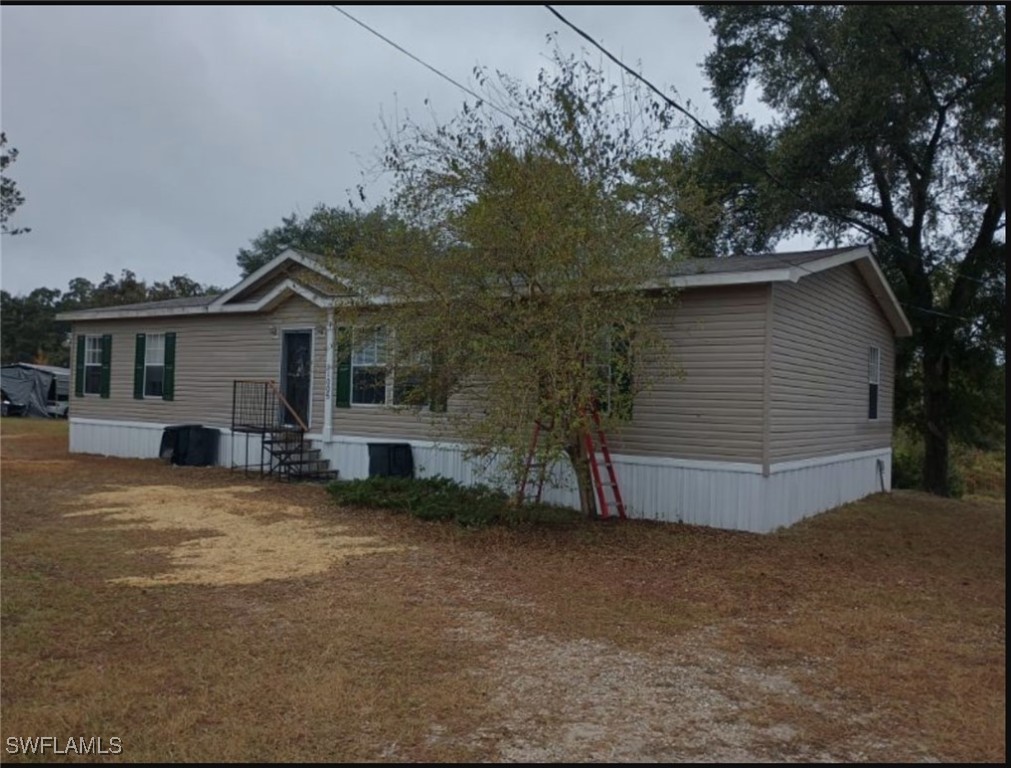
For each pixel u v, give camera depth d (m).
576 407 8.61
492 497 10.31
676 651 5.30
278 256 14.30
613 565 7.81
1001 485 27.33
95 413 18.28
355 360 13.80
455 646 5.29
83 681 4.53
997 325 18.30
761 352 9.88
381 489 11.26
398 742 3.84
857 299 13.68
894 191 20.12
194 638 5.33
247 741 3.81
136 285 43.66
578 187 8.51
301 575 7.14
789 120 20.02
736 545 9.01
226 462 15.67
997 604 6.87
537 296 8.66
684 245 9.62
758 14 20.00
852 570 8.05
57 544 8.27
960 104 18.16
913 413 20.45
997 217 18.31
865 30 17.19
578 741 3.89
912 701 4.49
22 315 51.75
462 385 9.38
